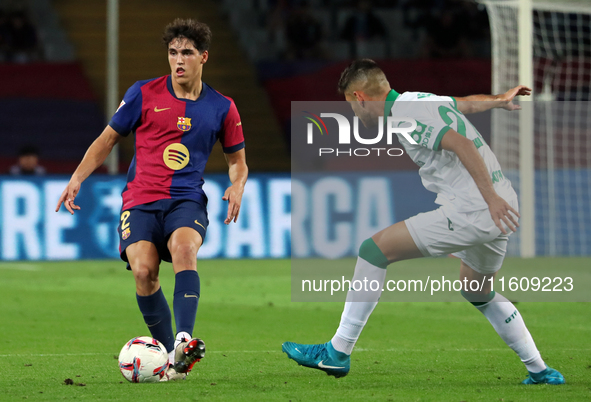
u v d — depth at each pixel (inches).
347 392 549.6
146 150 602.2
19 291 1270.9
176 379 596.4
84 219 1841.8
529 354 580.7
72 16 2923.2
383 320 978.1
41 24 2837.1
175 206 594.2
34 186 1822.1
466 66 2704.2
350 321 581.0
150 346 586.9
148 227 587.8
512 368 656.4
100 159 603.5
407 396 535.8
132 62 2810.0
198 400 517.3
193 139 603.5
